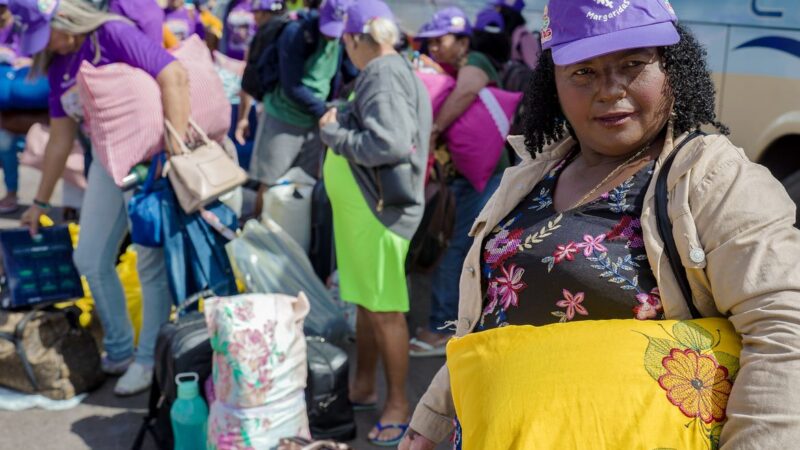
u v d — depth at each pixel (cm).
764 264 119
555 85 158
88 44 361
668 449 119
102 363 419
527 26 575
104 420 378
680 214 129
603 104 138
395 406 354
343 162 338
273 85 510
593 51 133
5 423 373
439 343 447
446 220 368
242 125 636
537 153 163
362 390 381
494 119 423
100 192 390
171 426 339
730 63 402
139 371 400
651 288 133
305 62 505
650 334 127
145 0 402
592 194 144
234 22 784
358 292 347
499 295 152
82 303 434
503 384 131
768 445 109
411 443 174
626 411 122
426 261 367
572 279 139
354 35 334
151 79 362
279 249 398
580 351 129
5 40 573
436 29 475
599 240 138
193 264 383
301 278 396
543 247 145
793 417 108
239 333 285
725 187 126
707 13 409
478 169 425
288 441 261
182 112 367
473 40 502
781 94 379
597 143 142
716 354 124
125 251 447
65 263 405
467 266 165
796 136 381
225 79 645
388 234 334
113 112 359
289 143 514
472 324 164
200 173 364
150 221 370
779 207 123
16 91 565
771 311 117
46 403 388
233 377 285
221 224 386
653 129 139
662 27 134
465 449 134
